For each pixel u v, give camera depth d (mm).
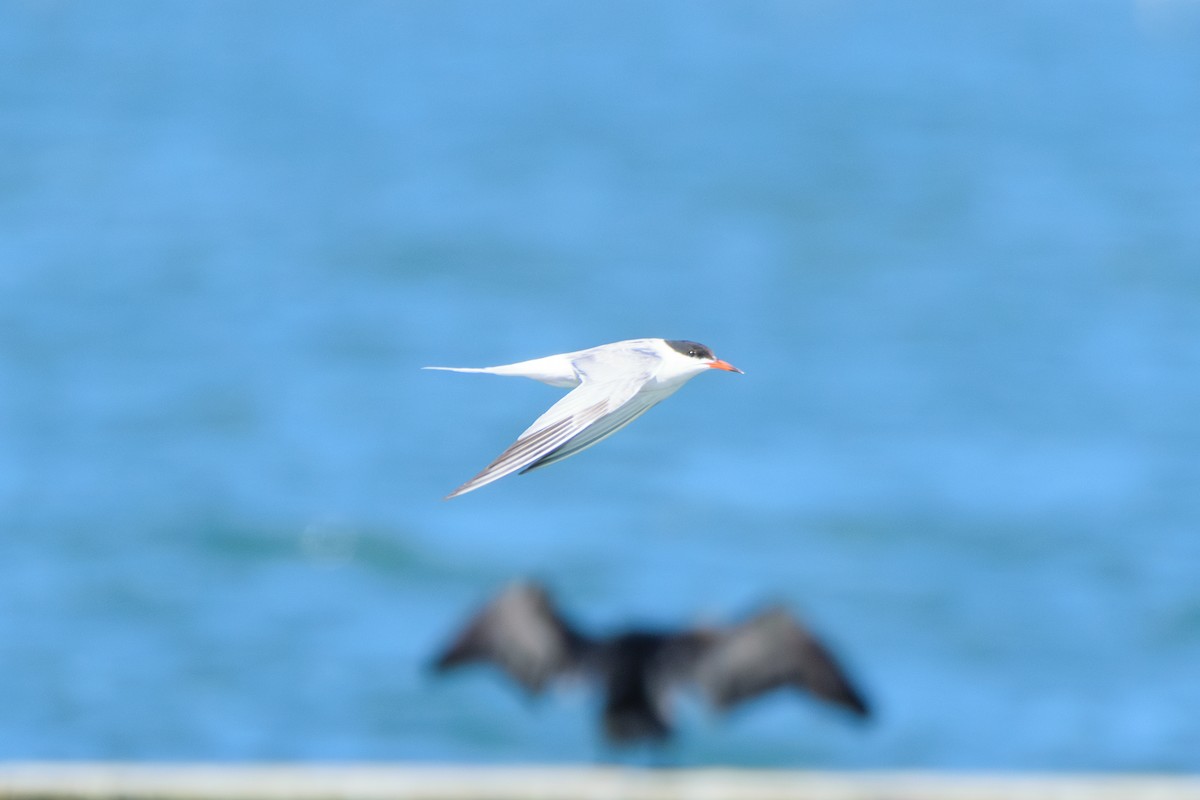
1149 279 48844
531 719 18547
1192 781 6863
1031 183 66875
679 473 29641
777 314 45156
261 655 20781
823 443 31859
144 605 22766
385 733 18469
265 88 102438
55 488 28625
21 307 44062
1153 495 28500
